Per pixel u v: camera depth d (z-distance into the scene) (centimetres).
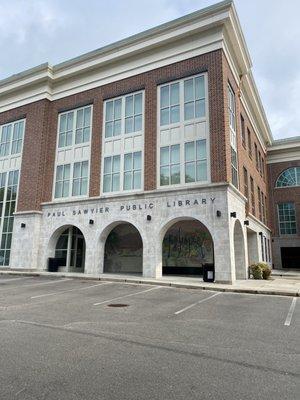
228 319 836
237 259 2041
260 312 939
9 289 1398
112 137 2217
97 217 2123
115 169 2158
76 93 2441
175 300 1143
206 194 1789
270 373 471
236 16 1959
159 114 2062
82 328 716
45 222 2327
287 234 3638
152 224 1914
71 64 2425
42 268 2264
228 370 479
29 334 659
